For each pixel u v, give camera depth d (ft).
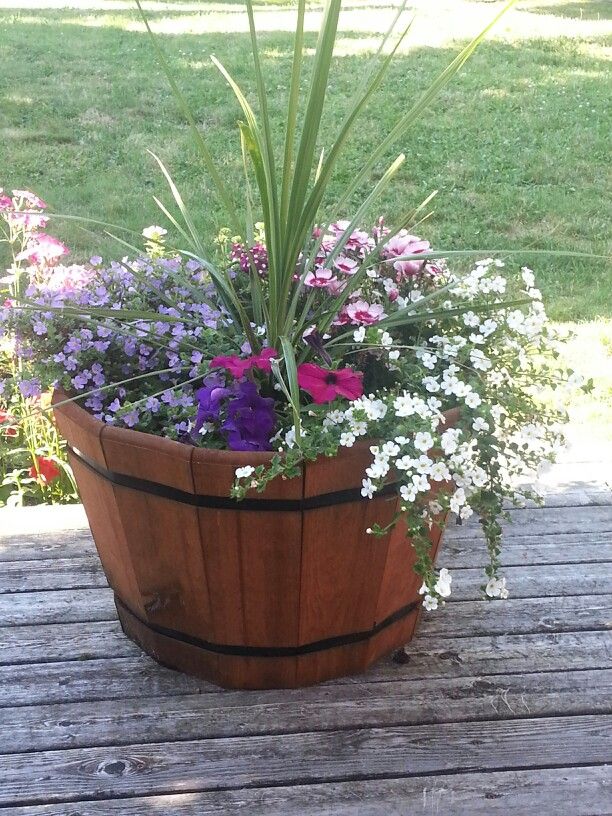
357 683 5.07
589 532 6.52
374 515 4.36
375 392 4.71
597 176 16.31
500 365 4.72
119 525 4.63
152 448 4.15
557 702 4.95
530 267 12.53
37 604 5.74
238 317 5.12
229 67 22.12
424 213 14.12
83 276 5.51
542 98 21.06
